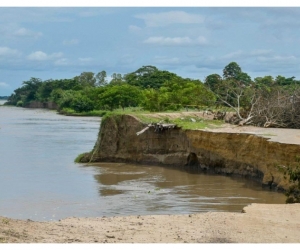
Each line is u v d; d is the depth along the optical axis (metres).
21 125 80.38
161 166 37.91
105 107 117.88
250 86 47.16
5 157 41.00
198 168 36.34
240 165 32.47
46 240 11.58
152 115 42.38
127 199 25.28
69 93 137.75
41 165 36.97
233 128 37.22
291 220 14.52
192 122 39.94
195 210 22.59
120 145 40.22
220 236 12.55
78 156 40.31
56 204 23.86
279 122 38.84
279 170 27.20
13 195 25.91
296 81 77.12
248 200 25.08
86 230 13.08
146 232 12.96
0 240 11.05
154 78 126.50
